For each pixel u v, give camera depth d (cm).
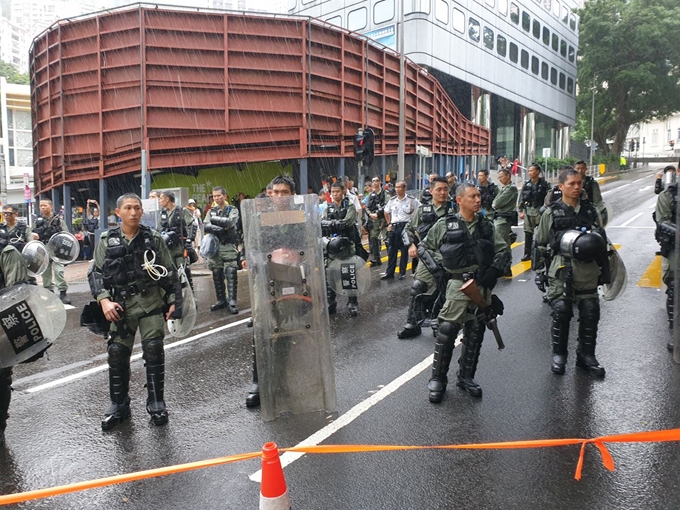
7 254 373
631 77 4719
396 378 505
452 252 442
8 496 267
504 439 378
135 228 418
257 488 326
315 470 344
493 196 1027
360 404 445
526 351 572
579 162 688
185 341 649
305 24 1878
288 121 1892
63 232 934
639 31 4656
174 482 335
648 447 362
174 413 441
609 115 5294
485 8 3562
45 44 1889
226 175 2028
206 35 1756
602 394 451
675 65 4872
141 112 1717
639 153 8788
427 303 629
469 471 338
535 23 4353
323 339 419
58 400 477
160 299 426
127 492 325
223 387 497
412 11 2930
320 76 1950
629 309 720
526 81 4247
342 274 720
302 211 411
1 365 360
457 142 3155
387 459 355
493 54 3703
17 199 4003
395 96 2388
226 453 370
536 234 517
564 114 5103
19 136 4259
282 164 2081
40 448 385
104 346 646
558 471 336
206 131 1791
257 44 1823
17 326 359
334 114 2025
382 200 1219
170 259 427
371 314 756
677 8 4800
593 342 502
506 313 734
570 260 491
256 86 1833
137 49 1714
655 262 1059
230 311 797
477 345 462
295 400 417
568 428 392
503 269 444
